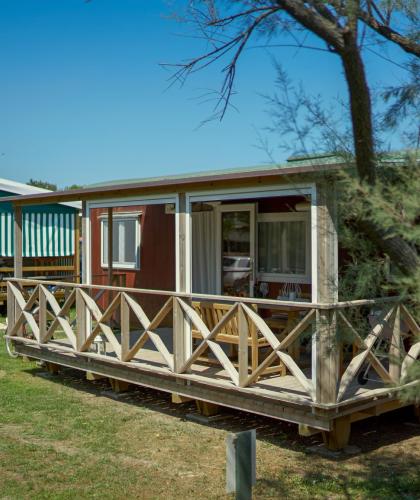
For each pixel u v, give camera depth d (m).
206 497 4.88
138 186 7.58
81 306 8.43
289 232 9.27
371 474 5.36
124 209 12.53
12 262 16.03
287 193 6.22
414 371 3.08
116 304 7.91
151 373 7.46
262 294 9.56
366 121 2.58
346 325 4.56
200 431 6.59
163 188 7.46
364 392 5.96
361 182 2.63
